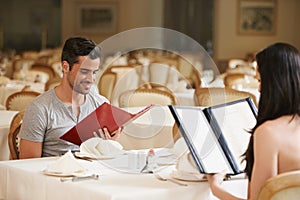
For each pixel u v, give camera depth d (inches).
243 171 109.4
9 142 142.2
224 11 669.3
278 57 95.5
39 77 358.9
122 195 97.7
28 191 112.5
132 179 107.3
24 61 486.3
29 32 783.7
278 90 95.3
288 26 668.1
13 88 297.7
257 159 95.3
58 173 109.3
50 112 131.6
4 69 461.4
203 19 732.0
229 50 671.1
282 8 666.2
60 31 785.6
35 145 131.0
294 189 88.7
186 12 733.9
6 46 781.3
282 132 95.3
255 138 96.1
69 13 738.8
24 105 205.5
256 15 667.4
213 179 102.7
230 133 115.0
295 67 95.4
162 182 105.6
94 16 738.2
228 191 108.1
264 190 89.4
